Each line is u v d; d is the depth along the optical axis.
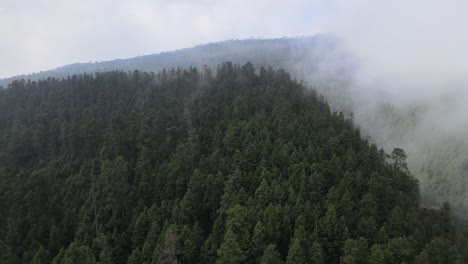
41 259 73.25
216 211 79.88
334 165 87.88
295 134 101.88
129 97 149.25
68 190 93.56
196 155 100.62
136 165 97.50
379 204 81.06
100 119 127.62
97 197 88.25
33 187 87.00
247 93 127.69
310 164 89.62
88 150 115.19
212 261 68.94
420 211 88.88
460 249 85.62
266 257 63.03
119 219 83.19
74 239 77.81
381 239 71.25
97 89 154.38
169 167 90.81
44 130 129.00
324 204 77.81
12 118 146.00
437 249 69.69
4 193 83.69
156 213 79.00
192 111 122.69
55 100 149.88
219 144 103.00
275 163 90.25
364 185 83.75
